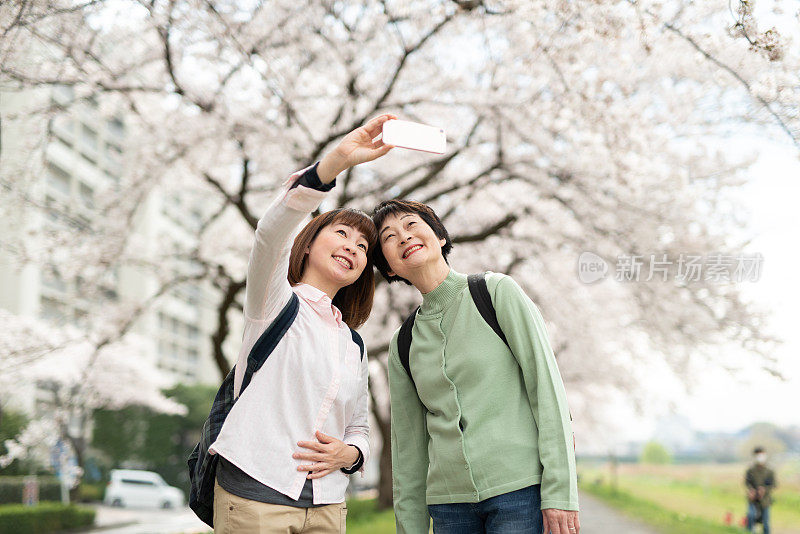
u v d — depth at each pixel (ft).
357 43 24.70
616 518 41.06
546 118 24.70
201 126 27.20
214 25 20.84
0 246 31.12
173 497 85.30
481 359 7.43
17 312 77.82
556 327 40.88
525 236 33.37
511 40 22.91
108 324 36.70
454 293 7.86
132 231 34.19
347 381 7.15
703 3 15.52
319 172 6.42
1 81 18.94
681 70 21.83
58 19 18.79
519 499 7.00
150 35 24.23
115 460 97.91
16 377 47.26
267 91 24.82
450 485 7.41
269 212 6.49
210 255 39.17
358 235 7.69
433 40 25.61
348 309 8.40
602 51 20.48
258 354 6.80
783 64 15.35
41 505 52.60
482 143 29.22
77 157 91.61
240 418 6.59
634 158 23.36
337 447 6.82
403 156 33.12
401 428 8.41
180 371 133.49
